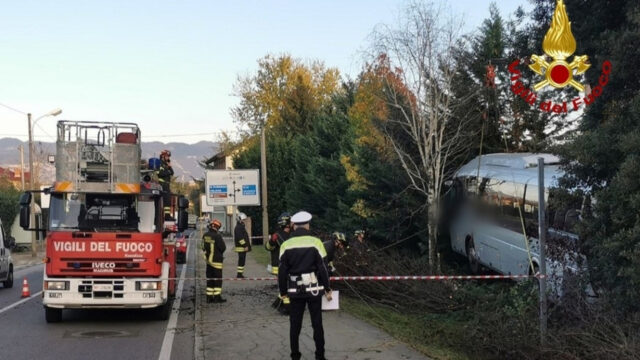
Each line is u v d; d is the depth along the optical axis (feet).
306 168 107.14
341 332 31.19
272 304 41.93
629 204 22.07
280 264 25.07
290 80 169.78
